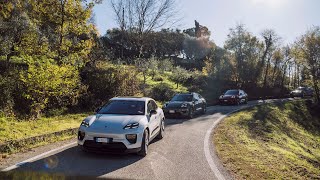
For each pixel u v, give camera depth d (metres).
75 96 15.90
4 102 12.72
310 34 43.78
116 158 7.94
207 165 7.57
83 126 8.18
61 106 16.00
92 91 18.61
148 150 9.08
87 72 19.28
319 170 9.79
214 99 34.50
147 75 38.44
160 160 7.92
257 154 9.32
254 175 6.99
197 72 45.62
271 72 58.12
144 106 9.55
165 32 31.39
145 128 8.51
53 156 7.77
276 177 7.00
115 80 19.64
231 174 6.93
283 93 55.94
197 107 19.66
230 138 11.73
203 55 72.19
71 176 6.21
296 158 10.92
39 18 16.20
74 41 17.66
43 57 14.29
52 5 15.83
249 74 46.78
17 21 17.69
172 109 17.97
